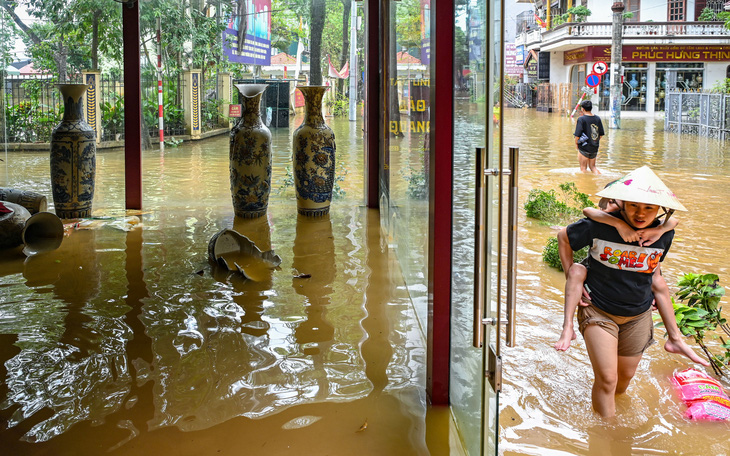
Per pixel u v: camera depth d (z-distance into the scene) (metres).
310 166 8.11
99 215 8.23
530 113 38.28
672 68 34.06
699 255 6.60
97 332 4.29
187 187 10.36
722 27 34.19
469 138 2.82
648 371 3.96
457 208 3.10
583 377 3.86
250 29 13.25
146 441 2.96
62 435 3.01
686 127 23.27
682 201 9.65
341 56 10.23
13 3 12.03
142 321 4.50
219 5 14.20
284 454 2.87
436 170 3.17
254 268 5.86
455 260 3.15
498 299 2.48
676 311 4.08
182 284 5.37
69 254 6.33
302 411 3.25
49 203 9.24
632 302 3.39
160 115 14.51
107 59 11.96
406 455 2.87
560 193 10.09
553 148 17.64
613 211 3.44
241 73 13.90
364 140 8.88
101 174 10.50
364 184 9.01
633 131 24.05
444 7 3.10
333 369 3.75
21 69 12.34
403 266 5.60
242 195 8.10
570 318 3.40
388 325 4.45
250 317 4.60
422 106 4.55
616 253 3.35
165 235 7.21
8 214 6.42
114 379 3.60
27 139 12.69
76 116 7.92
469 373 2.84
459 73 3.02
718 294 4.14
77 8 11.88
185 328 4.38
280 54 12.63
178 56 15.11
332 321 4.53
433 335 3.30
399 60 6.09
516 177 2.42
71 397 3.38
